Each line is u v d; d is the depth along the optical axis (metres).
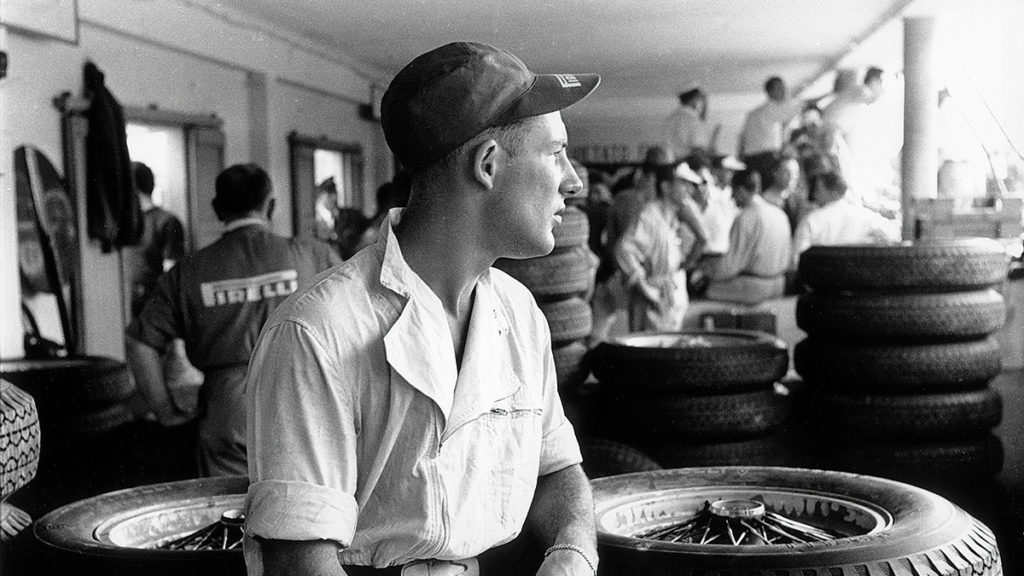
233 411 3.47
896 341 3.88
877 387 3.88
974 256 3.90
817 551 1.81
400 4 6.26
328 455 1.30
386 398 1.35
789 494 2.25
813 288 4.16
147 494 2.34
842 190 7.42
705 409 3.85
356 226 9.01
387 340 1.33
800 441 4.11
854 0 6.83
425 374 1.34
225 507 2.33
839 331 3.92
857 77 8.51
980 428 3.89
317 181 10.05
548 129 1.40
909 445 3.87
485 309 1.44
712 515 2.10
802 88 11.94
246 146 9.02
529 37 7.23
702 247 7.48
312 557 1.28
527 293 1.57
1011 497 3.74
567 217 4.27
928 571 1.80
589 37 7.50
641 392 3.93
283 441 1.29
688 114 11.18
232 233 3.54
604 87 12.09
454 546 1.39
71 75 6.71
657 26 7.41
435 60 1.38
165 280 3.51
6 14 5.72
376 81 7.90
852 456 3.88
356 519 1.34
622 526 2.18
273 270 3.51
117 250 7.12
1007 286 5.84
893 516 2.06
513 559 1.57
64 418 4.39
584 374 4.25
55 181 6.45
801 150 9.30
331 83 8.41
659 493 2.27
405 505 1.37
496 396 1.43
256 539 1.30
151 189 7.68
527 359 1.50
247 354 3.49
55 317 6.49
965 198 5.73
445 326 1.38
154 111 7.59
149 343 3.52
